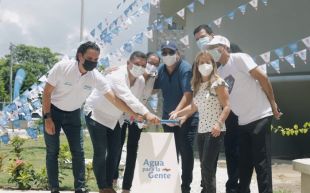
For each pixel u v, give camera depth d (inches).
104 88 211.2
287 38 464.8
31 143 603.8
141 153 198.5
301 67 456.4
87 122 223.6
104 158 222.5
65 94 210.7
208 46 204.7
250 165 209.3
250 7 491.5
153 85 240.7
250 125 201.0
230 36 508.1
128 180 240.5
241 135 208.4
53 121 216.1
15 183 279.0
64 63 208.2
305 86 453.4
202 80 195.9
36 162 409.7
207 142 191.8
